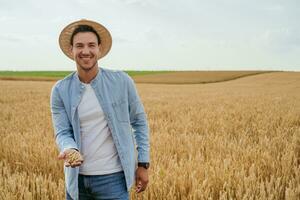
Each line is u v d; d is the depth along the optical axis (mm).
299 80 69875
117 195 3104
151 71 116500
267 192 4367
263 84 60188
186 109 15805
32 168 5773
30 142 7348
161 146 7184
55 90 3162
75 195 3055
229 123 10812
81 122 3090
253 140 8602
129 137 3156
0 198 4402
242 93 32875
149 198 4461
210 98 24297
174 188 4457
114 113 3092
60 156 2795
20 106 17219
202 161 5840
